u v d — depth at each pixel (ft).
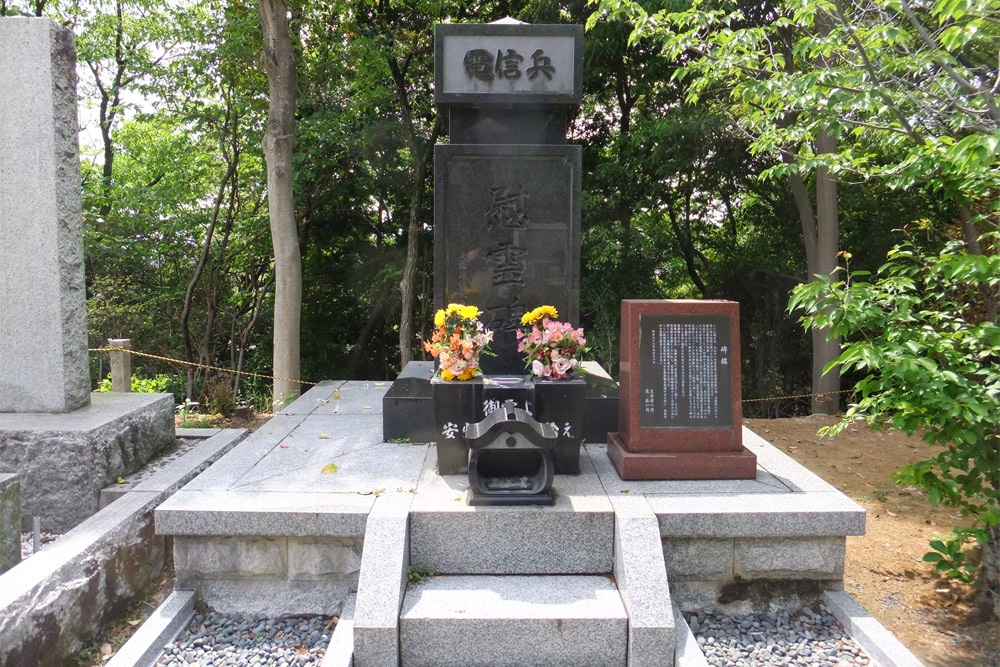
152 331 38.88
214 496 10.64
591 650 8.96
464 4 34.94
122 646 9.35
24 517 12.56
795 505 10.28
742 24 27.63
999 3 9.00
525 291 15.61
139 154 42.60
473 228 15.53
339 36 32.35
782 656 9.34
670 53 12.98
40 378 13.94
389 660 8.60
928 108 10.57
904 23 14.85
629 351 11.70
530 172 15.48
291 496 10.66
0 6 35.32
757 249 37.01
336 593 10.32
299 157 33.04
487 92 14.97
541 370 11.94
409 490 10.97
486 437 10.22
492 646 8.93
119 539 10.78
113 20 36.91
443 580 9.94
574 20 31.42
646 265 33.35
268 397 31.24
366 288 41.27
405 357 36.17
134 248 35.50
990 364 10.25
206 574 10.36
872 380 10.42
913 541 13.97
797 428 24.35
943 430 9.97
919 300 9.80
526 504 10.32
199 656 9.28
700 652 8.79
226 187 39.52
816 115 13.58
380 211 41.24
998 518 9.80
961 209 16.58
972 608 11.06
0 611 8.14
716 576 10.37
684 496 10.68
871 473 18.69
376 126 35.60
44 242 13.82
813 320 10.63
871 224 32.58
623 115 36.14
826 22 14.92
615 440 12.39
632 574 9.26
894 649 8.96
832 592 10.41
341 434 14.65
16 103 13.73
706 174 33.78
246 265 39.45
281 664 9.09
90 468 12.65
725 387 11.71
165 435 15.58
